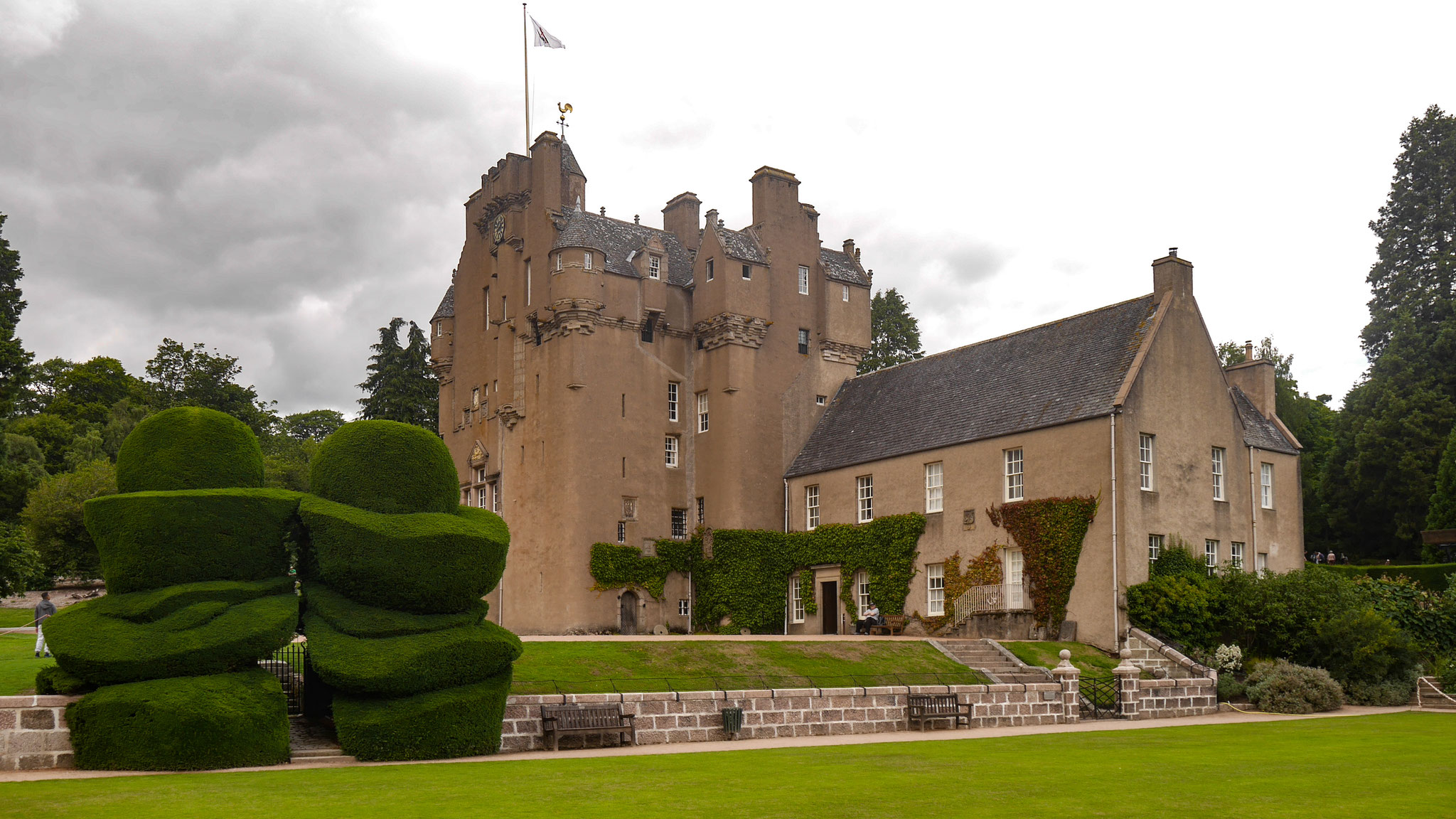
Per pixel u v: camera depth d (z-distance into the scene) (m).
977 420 39.53
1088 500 34.62
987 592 37.12
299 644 25.66
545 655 25.73
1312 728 24.17
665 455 47.22
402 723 19.59
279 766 18.38
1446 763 17.73
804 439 48.28
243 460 22.03
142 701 17.98
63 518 53.78
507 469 48.66
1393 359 55.66
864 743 21.98
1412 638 34.69
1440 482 50.00
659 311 47.19
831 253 52.53
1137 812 12.85
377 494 22.09
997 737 22.75
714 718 23.30
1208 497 37.16
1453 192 58.66
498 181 50.75
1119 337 37.50
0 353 41.00
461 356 53.94
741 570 44.75
